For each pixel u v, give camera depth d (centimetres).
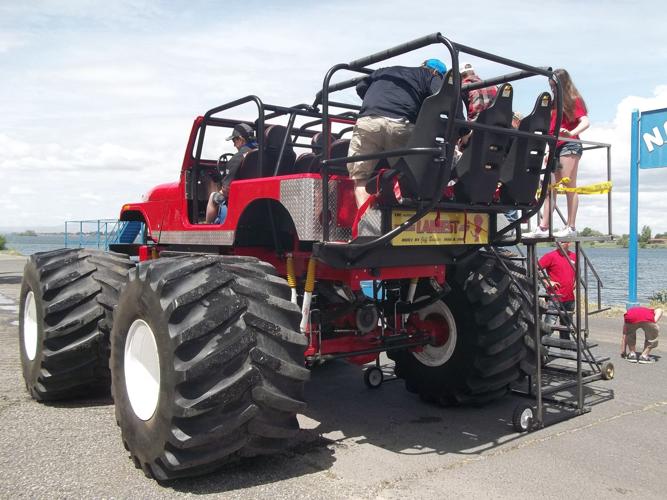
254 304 316
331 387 551
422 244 377
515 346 454
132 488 309
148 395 325
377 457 366
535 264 429
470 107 469
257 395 304
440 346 480
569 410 476
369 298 467
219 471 335
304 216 365
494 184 366
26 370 481
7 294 1234
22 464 340
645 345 662
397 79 367
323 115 360
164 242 540
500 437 410
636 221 896
